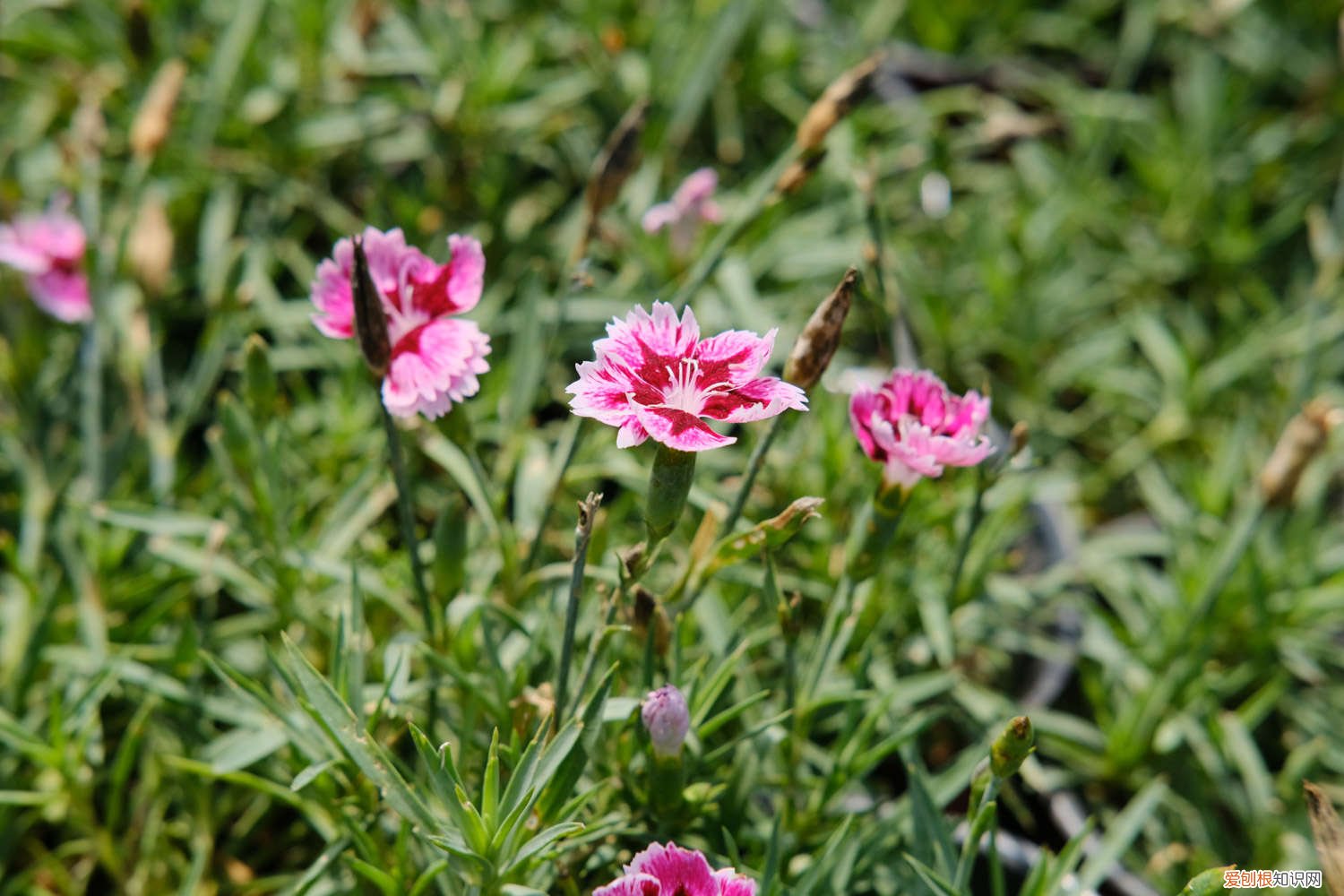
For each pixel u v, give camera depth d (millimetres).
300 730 711
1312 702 816
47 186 870
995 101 978
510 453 784
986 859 760
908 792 731
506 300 860
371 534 795
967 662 803
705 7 934
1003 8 1054
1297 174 974
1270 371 891
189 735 756
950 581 762
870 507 705
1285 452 762
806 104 934
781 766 742
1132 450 875
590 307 834
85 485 812
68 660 759
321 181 888
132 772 771
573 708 684
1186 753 800
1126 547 833
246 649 778
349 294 691
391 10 905
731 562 692
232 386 841
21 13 898
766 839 722
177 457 821
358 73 890
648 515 667
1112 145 985
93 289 805
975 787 683
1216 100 955
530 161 895
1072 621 805
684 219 826
